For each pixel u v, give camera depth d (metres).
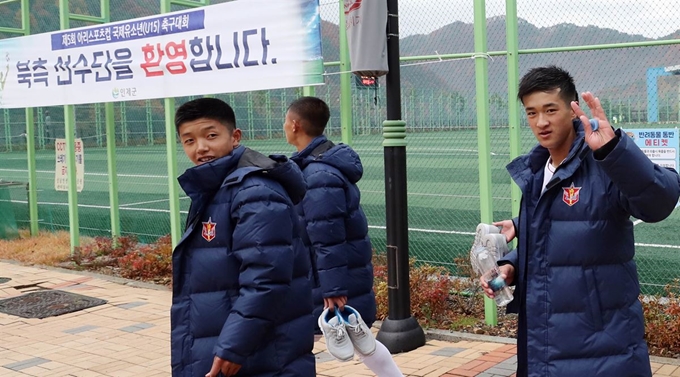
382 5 5.27
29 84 9.61
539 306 2.83
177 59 7.86
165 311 7.21
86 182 22.16
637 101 7.04
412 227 11.67
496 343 5.70
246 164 2.94
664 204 2.56
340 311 4.14
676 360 5.05
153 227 13.42
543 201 2.82
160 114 19.70
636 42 5.96
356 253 4.50
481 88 6.11
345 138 7.07
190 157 3.09
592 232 2.73
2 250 10.47
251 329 2.73
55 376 5.34
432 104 13.96
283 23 6.96
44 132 21.94
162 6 8.49
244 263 2.78
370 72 5.38
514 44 6.25
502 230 3.22
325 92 7.98
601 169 2.68
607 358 2.74
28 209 12.51
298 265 3.05
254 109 11.59
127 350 5.95
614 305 2.76
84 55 8.84
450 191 15.96
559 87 2.77
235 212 2.85
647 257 8.63
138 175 22.77
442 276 6.84
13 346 6.16
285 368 2.94
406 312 5.62
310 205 4.27
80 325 6.77
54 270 9.34
